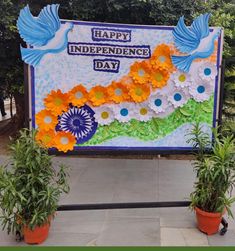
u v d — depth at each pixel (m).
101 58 4.28
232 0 8.16
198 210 4.03
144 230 4.12
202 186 3.97
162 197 5.10
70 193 5.21
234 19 7.41
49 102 4.23
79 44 4.23
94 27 4.23
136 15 6.64
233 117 7.85
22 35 4.11
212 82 4.46
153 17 6.41
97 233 4.04
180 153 4.53
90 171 6.30
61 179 3.96
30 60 4.16
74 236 3.96
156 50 4.33
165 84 4.40
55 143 4.30
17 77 7.61
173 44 4.36
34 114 4.24
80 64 4.26
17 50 7.36
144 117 4.44
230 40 7.38
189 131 4.51
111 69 4.31
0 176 3.61
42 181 3.56
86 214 4.50
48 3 6.77
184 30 4.35
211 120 4.54
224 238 3.96
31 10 6.67
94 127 4.38
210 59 4.43
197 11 6.70
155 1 6.24
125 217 4.44
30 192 3.58
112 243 3.82
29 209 3.65
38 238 3.76
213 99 4.50
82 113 4.33
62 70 4.24
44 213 3.64
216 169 3.81
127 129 4.44
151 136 4.48
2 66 7.44
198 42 4.39
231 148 3.91
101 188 5.45
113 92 4.35
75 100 4.27
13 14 6.40
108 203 4.41
